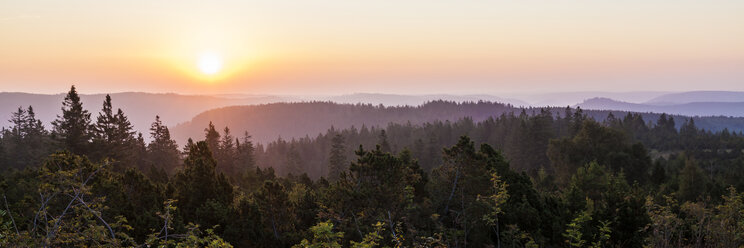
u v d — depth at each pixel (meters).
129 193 17.81
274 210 17.44
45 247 7.03
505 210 16.94
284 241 16.12
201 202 18.80
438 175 18.97
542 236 16.09
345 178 18.44
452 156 18.56
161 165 73.69
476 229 15.24
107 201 14.49
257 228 16.00
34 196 15.17
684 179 40.19
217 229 16.06
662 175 48.78
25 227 12.01
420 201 20.56
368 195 16.20
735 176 43.84
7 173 32.59
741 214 13.72
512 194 19.80
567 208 21.27
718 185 38.78
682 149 105.50
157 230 14.02
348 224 15.36
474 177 17.70
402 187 17.61
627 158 57.78
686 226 14.79
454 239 14.35
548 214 17.83
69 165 13.52
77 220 8.24
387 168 17.80
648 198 16.41
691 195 38.41
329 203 17.19
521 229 16.41
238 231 15.54
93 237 7.59
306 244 8.40
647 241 14.03
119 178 18.17
